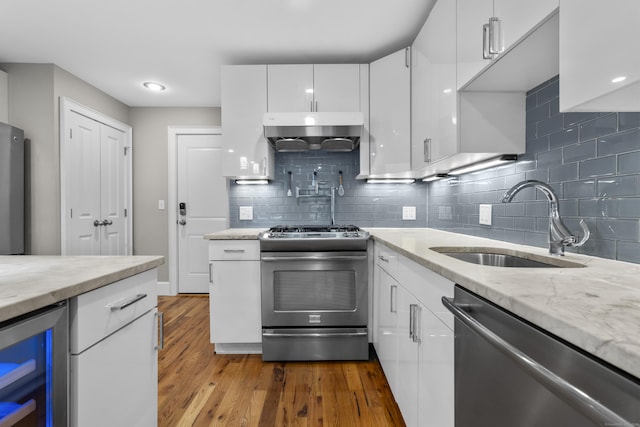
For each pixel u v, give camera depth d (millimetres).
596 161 1091
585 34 715
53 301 717
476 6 1272
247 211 2885
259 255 2156
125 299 1000
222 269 2156
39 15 1955
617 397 401
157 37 2209
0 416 652
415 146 2094
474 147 1458
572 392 440
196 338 2441
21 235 2461
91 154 2975
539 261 1175
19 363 687
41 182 2578
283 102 2428
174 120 3529
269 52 2424
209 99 3344
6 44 2295
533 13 950
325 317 2076
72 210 2744
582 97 725
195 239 3555
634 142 959
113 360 943
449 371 927
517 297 597
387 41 2277
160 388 1764
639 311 518
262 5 1874
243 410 1565
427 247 1414
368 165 2418
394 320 1580
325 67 2426
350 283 2090
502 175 1655
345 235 2119
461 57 1403
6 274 891
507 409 641
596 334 421
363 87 2422
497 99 1456
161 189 3545
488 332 655
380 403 1621
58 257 1192
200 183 3553
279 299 2092
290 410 1564
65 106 2658
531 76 1289
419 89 2002
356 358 2072
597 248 1095
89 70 2693
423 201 2793
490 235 1758
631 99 700
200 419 1500
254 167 2441
